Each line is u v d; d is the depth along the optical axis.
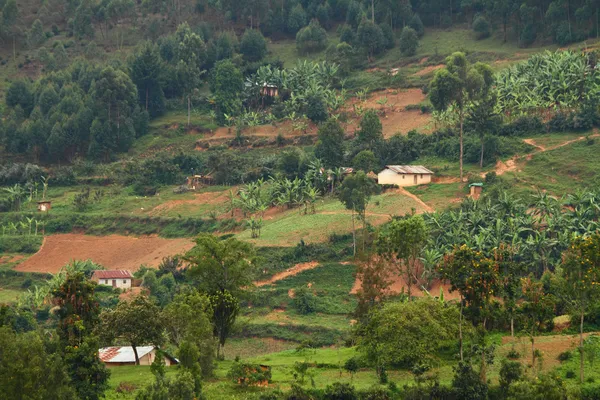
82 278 136.00
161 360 135.62
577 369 128.62
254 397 122.88
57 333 129.38
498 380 124.75
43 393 108.19
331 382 131.50
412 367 133.12
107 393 126.38
